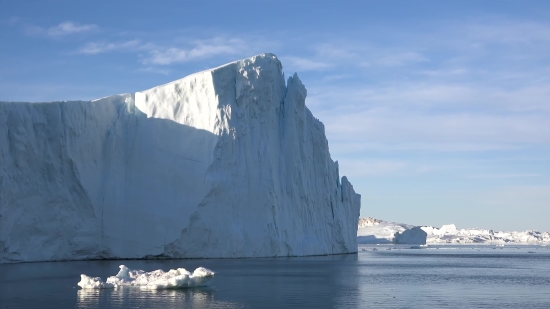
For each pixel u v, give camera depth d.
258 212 60.06
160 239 54.94
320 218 73.19
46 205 51.12
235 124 58.91
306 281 37.34
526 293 33.72
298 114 67.75
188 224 55.06
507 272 52.09
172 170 56.81
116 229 55.03
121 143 57.78
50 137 51.62
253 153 60.62
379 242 168.25
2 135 47.59
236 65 60.31
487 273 50.31
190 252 55.75
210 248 56.22
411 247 153.00
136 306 25.67
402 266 58.22
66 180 52.94
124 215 55.50
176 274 33.19
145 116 58.81
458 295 32.31
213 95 58.16
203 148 57.25
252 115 61.22
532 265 65.50
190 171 56.62
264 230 60.16
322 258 64.81
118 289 31.12
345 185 82.62
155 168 57.03
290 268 47.12
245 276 39.78
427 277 44.28
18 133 48.91
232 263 51.19
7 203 47.22
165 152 57.47
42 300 27.16
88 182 54.47
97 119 56.66
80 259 53.44
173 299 27.92
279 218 63.06
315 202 71.94
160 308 25.25
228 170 57.84
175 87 59.16
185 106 58.69
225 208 57.09
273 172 62.53
